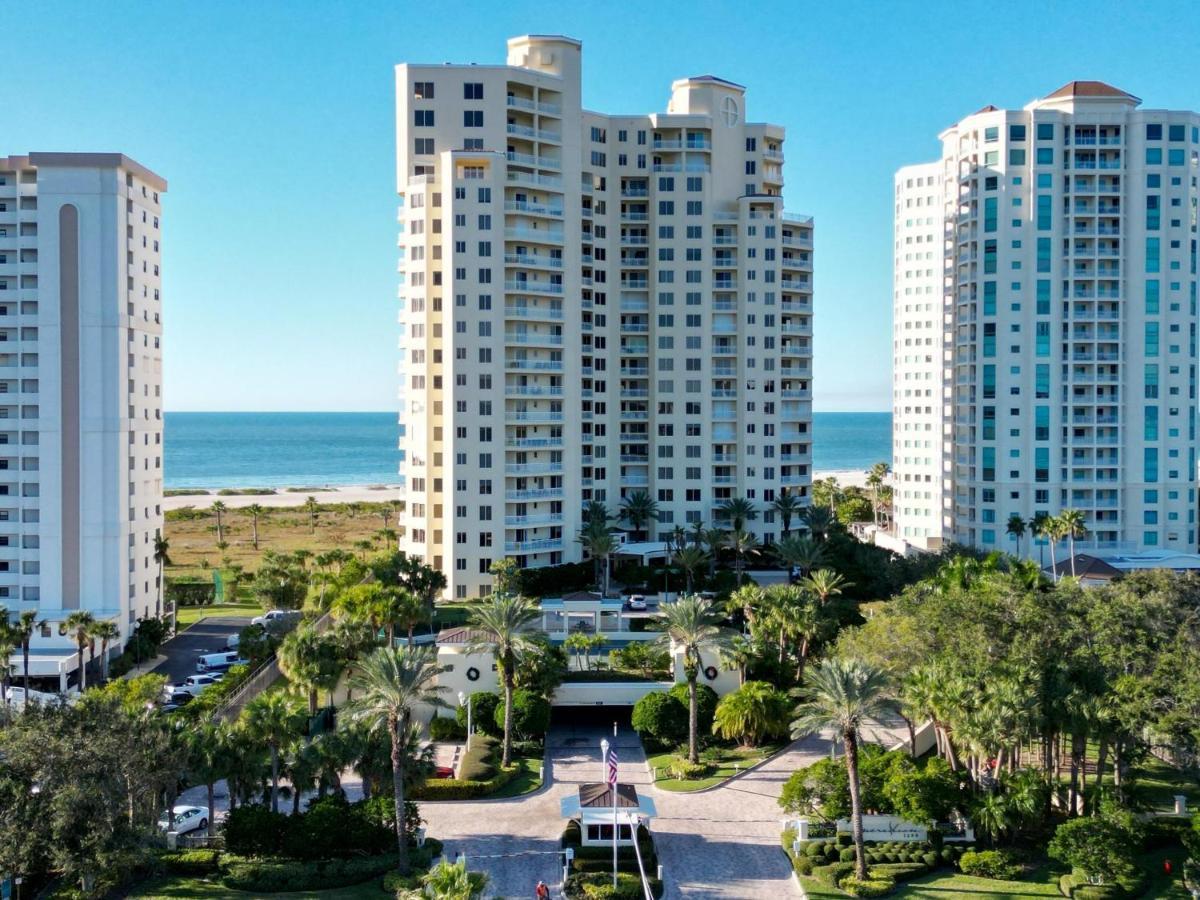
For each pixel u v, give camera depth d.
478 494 132.62
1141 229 150.00
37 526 108.19
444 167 131.75
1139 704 65.50
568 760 81.12
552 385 140.00
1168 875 63.00
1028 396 151.75
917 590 88.31
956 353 161.38
